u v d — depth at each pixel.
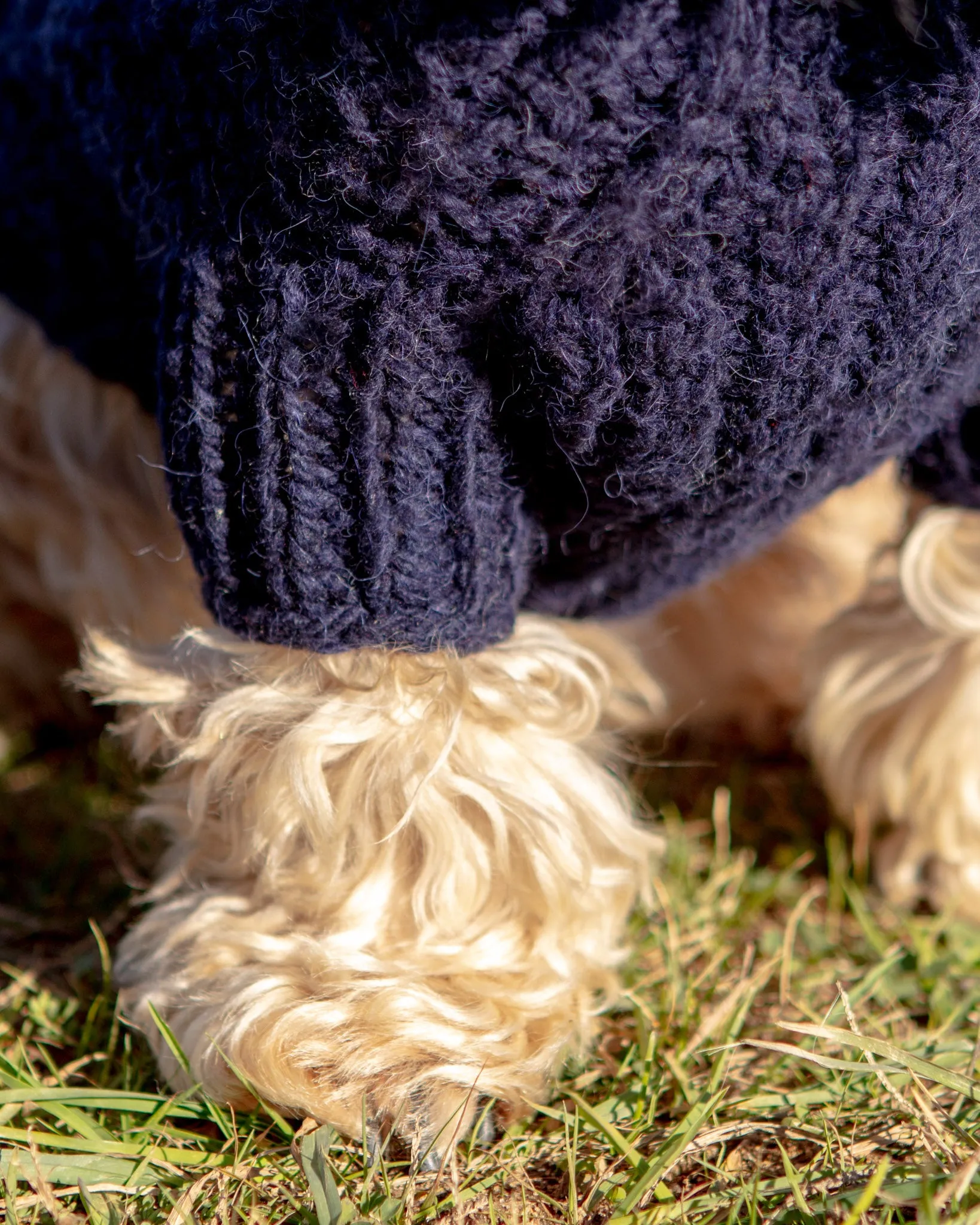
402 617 0.48
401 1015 0.50
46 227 0.54
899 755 0.60
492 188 0.45
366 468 0.46
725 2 0.44
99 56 0.49
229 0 0.46
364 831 0.51
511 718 0.51
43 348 0.61
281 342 0.46
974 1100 0.49
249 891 0.53
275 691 0.51
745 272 0.46
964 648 0.59
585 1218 0.48
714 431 0.47
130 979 0.54
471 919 0.51
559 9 0.44
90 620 0.63
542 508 0.50
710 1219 0.48
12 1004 0.55
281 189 0.46
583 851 0.51
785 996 0.55
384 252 0.45
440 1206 0.48
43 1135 0.49
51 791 0.67
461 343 0.46
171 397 0.47
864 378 0.47
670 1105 0.52
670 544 0.51
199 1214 0.48
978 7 0.46
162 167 0.47
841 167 0.45
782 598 0.67
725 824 0.63
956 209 0.46
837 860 0.62
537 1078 0.51
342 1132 0.50
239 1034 0.50
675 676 0.71
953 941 0.59
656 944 0.57
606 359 0.46
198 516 0.48
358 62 0.44
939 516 0.58
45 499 0.64
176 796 0.54
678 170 0.45
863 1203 0.45
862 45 0.46
